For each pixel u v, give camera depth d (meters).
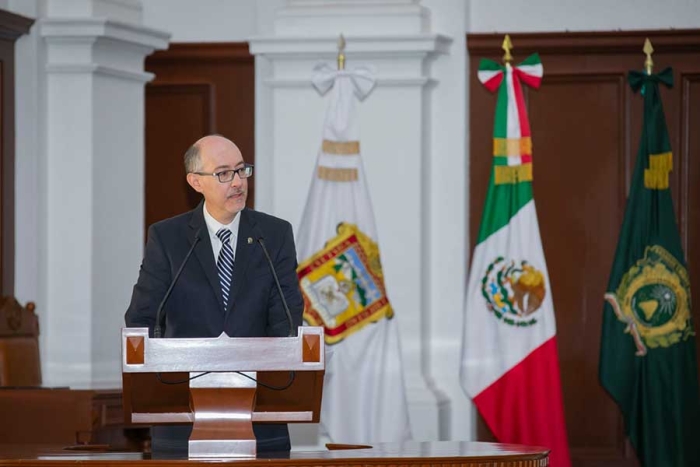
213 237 10.49
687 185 18.53
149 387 9.09
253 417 9.31
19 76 17.67
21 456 9.11
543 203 18.86
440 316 18.89
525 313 18.05
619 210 18.66
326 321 17.97
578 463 18.69
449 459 8.88
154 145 20.23
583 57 18.75
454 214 18.86
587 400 18.73
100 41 17.80
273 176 18.88
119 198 18.44
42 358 17.86
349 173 18.08
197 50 19.95
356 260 18.06
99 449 11.58
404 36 18.09
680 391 17.83
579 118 18.78
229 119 20.05
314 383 9.09
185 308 10.27
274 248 10.39
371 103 18.52
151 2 20.05
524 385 17.98
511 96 18.44
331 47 18.36
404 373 18.38
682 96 18.53
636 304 17.98
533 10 18.83
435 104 18.95
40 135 17.84
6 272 17.42
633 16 18.59
